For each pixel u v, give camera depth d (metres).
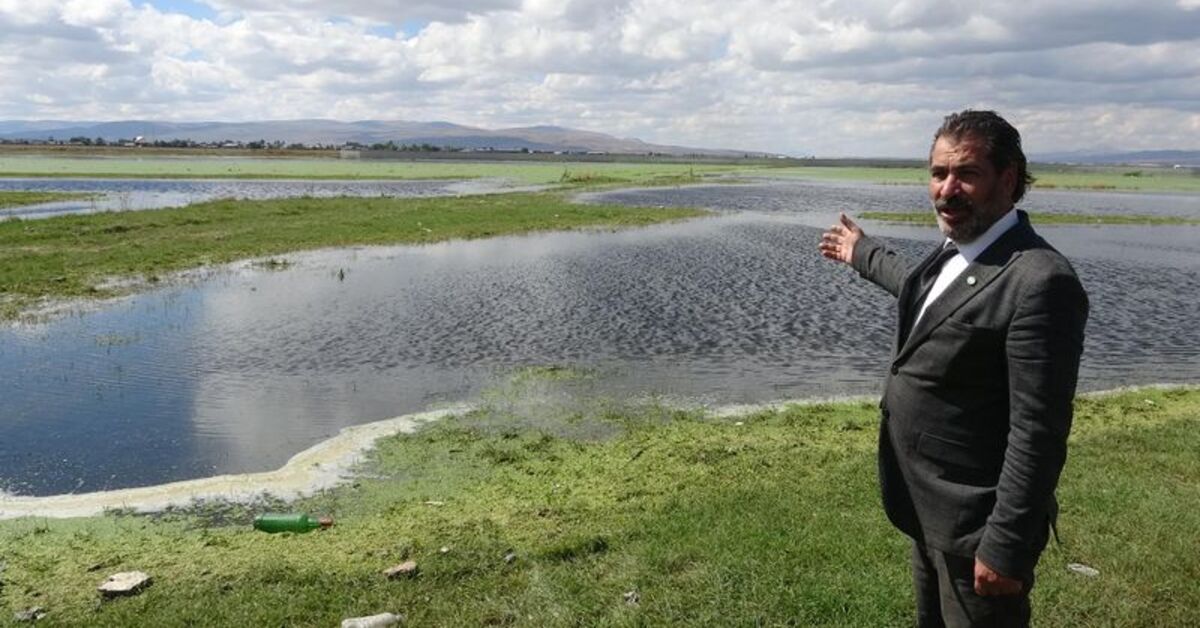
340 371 13.38
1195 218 45.19
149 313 17.39
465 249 27.67
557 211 39.53
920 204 51.09
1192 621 5.62
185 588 6.31
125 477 9.11
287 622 5.72
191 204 37.69
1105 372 14.20
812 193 62.53
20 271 21.00
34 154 115.62
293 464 9.41
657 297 19.86
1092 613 5.69
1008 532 3.22
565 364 13.95
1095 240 33.97
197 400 11.84
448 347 14.96
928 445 3.57
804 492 8.13
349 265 23.98
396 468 9.27
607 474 8.96
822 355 14.78
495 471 9.14
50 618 5.87
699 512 7.57
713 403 11.95
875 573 6.11
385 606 5.91
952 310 3.43
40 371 13.15
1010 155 3.34
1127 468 8.80
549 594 5.99
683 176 87.69
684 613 5.63
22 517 7.93
